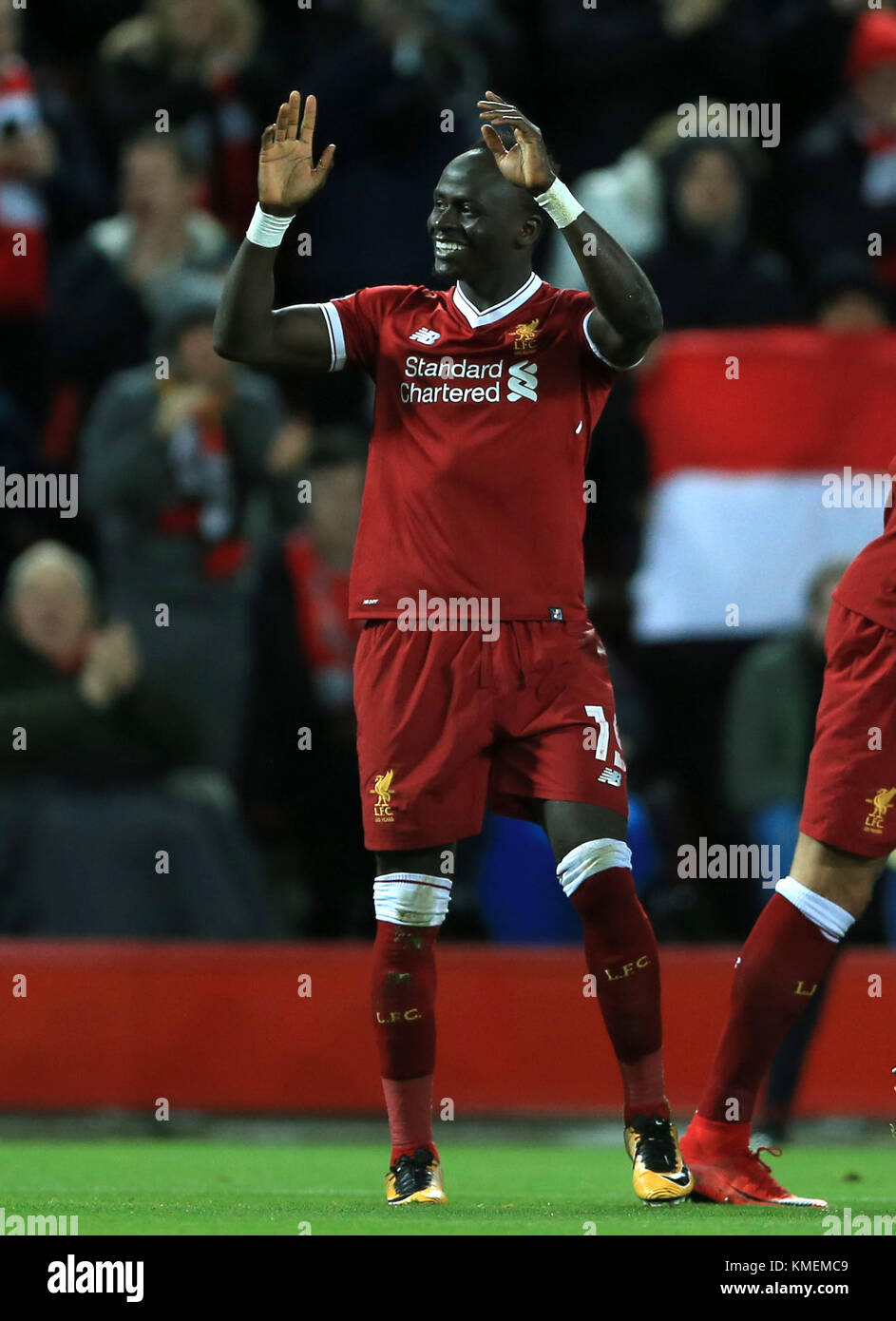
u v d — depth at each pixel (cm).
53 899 1449
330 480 1583
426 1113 864
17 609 1500
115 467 1628
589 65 2014
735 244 1836
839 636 858
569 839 839
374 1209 826
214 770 1633
